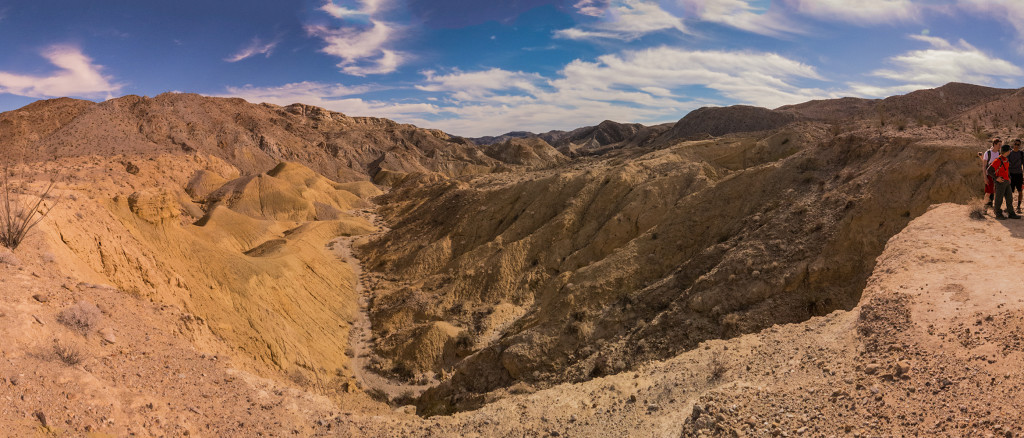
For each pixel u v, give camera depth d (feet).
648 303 103.60
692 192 146.82
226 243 181.16
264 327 106.73
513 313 135.44
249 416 46.21
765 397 34.78
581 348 100.58
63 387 35.19
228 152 431.84
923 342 33.60
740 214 120.16
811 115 391.04
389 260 186.50
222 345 81.41
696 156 179.32
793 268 86.07
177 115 450.71
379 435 48.55
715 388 40.86
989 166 50.70
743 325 81.30
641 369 57.06
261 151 459.32
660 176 159.53
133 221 101.24
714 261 103.14
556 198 177.37
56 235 68.90
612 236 146.41
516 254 155.02
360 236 225.56
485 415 52.29
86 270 68.69
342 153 527.81
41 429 30.48
